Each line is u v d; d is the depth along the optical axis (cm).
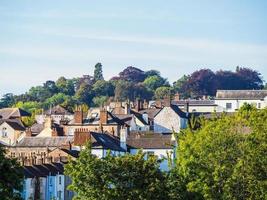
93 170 10969
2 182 9800
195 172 12006
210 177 12000
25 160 17100
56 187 16662
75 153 18800
